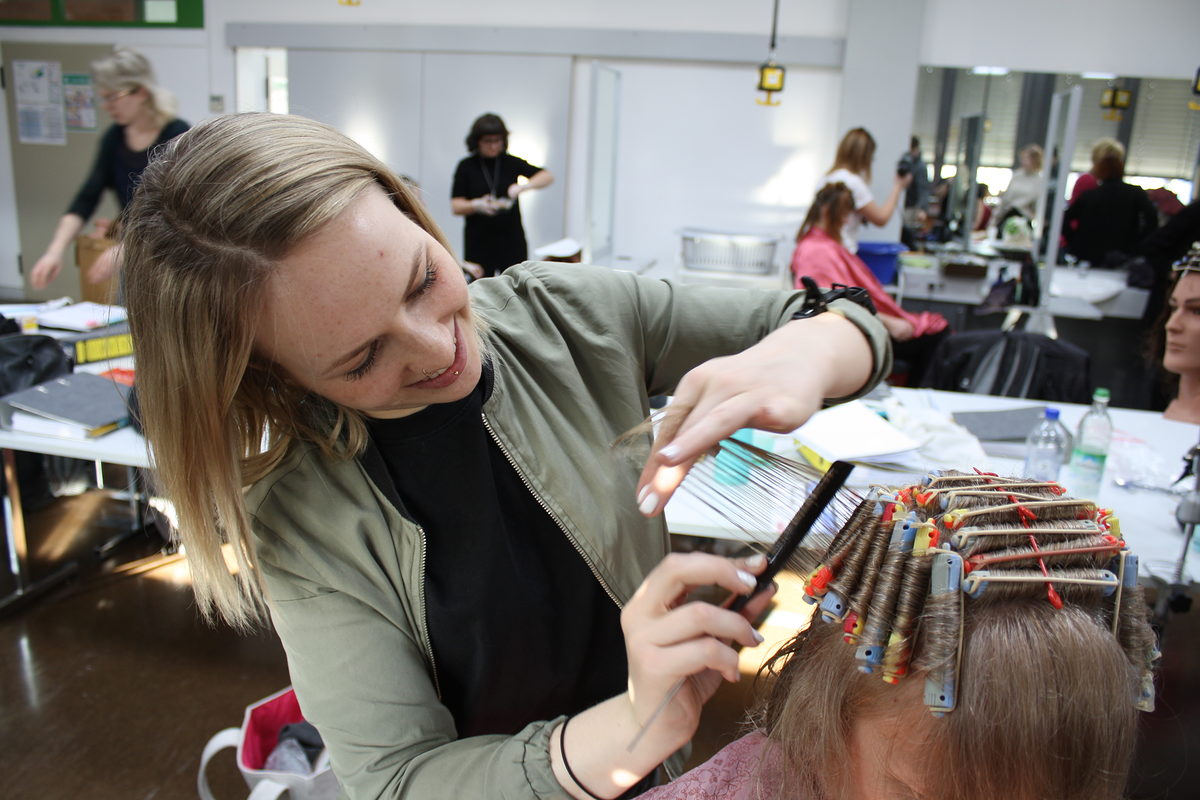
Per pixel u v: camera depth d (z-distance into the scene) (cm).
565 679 91
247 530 67
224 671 240
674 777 103
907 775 62
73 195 620
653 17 527
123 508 323
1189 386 235
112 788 197
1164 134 477
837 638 67
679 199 550
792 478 75
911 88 501
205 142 58
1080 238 484
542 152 554
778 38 511
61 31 593
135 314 61
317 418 73
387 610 77
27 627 256
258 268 55
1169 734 171
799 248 364
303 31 560
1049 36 486
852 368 74
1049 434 201
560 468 84
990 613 56
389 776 73
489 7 541
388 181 63
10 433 217
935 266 492
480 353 78
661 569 61
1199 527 179
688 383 67
